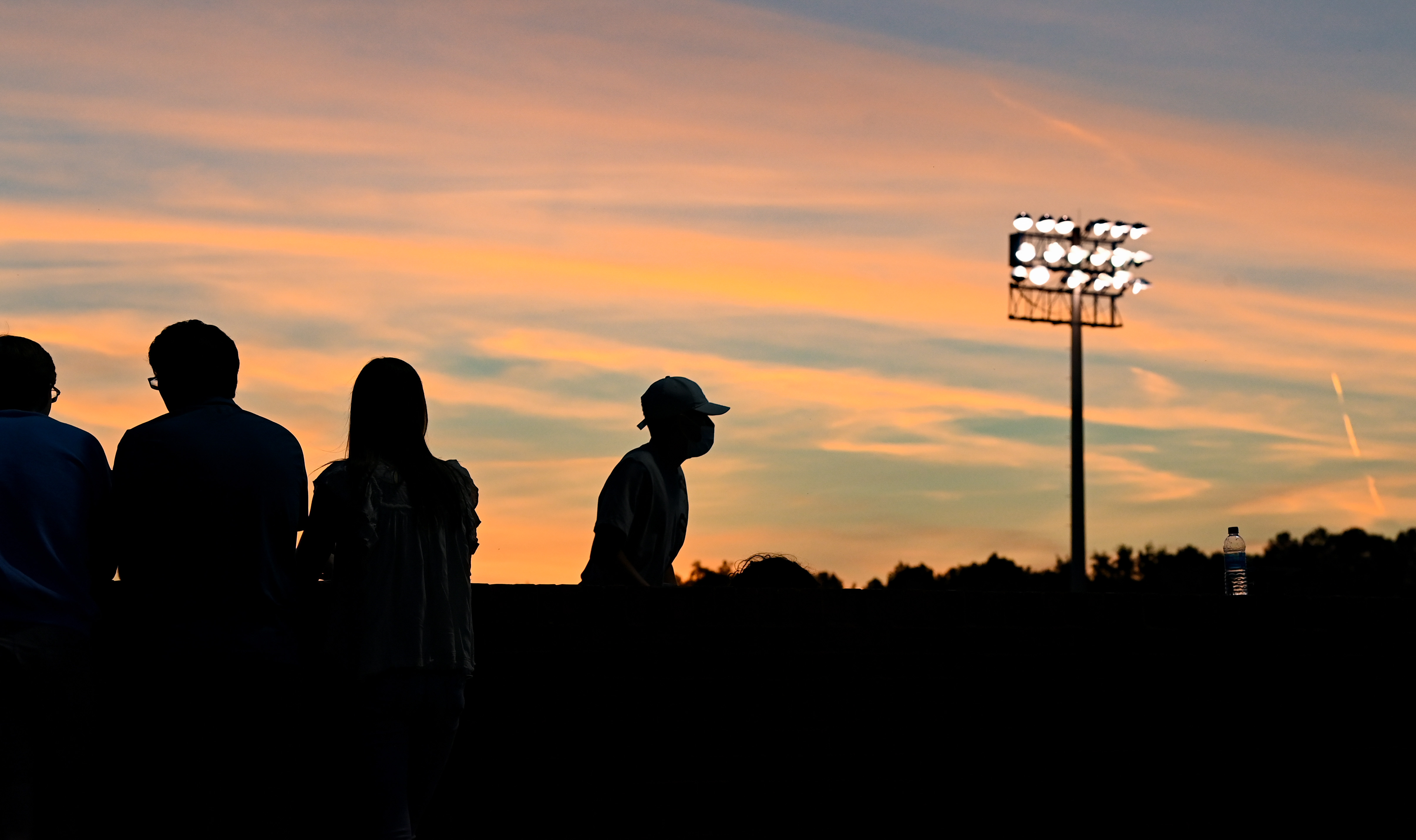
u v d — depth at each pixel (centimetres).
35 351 417
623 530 534
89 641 398
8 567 383
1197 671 552
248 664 382
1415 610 575
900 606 521
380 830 396
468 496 428
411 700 401
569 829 475
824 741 504
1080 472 2442
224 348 411
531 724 476
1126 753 539
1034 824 524
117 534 385
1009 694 529
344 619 405
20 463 393
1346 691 566
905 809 510
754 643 501
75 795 420
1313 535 5197
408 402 421
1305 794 555
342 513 405
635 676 488
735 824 491
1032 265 2652
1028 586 4784
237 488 387
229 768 384
